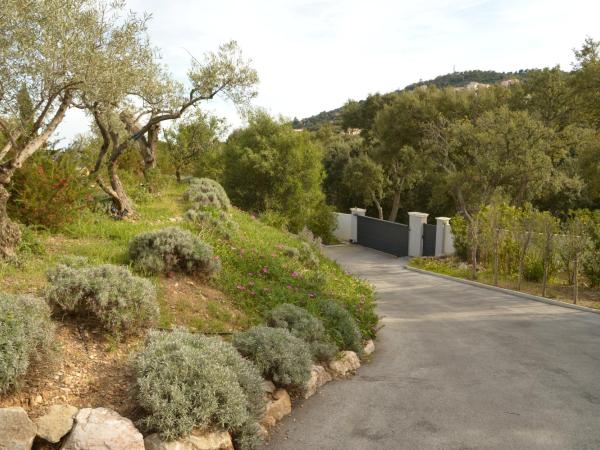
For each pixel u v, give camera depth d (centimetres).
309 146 2456
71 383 434
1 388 381
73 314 536
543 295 1283
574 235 1295
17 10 597
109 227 991
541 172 2152
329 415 507
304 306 805
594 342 809
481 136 2192
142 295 548
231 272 894
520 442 441
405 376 635
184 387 411
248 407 449
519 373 641
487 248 1736
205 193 1630
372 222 3102
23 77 629
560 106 2922
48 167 935
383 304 1231
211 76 1141
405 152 3334
